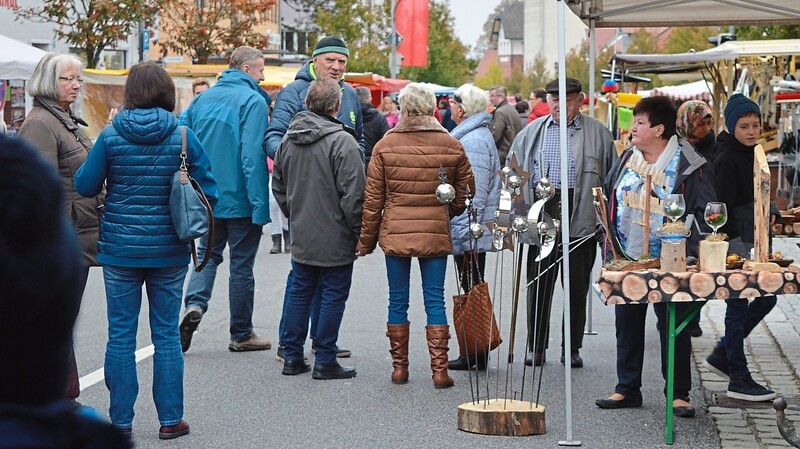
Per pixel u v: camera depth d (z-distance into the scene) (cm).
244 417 704
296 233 801
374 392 773
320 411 720
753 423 678
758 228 619
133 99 620
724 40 1883
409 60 3312
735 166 733
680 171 668
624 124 1872
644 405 729
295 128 796
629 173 693
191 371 838
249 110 871
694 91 2753
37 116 655
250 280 905
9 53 1526
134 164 618
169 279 640
